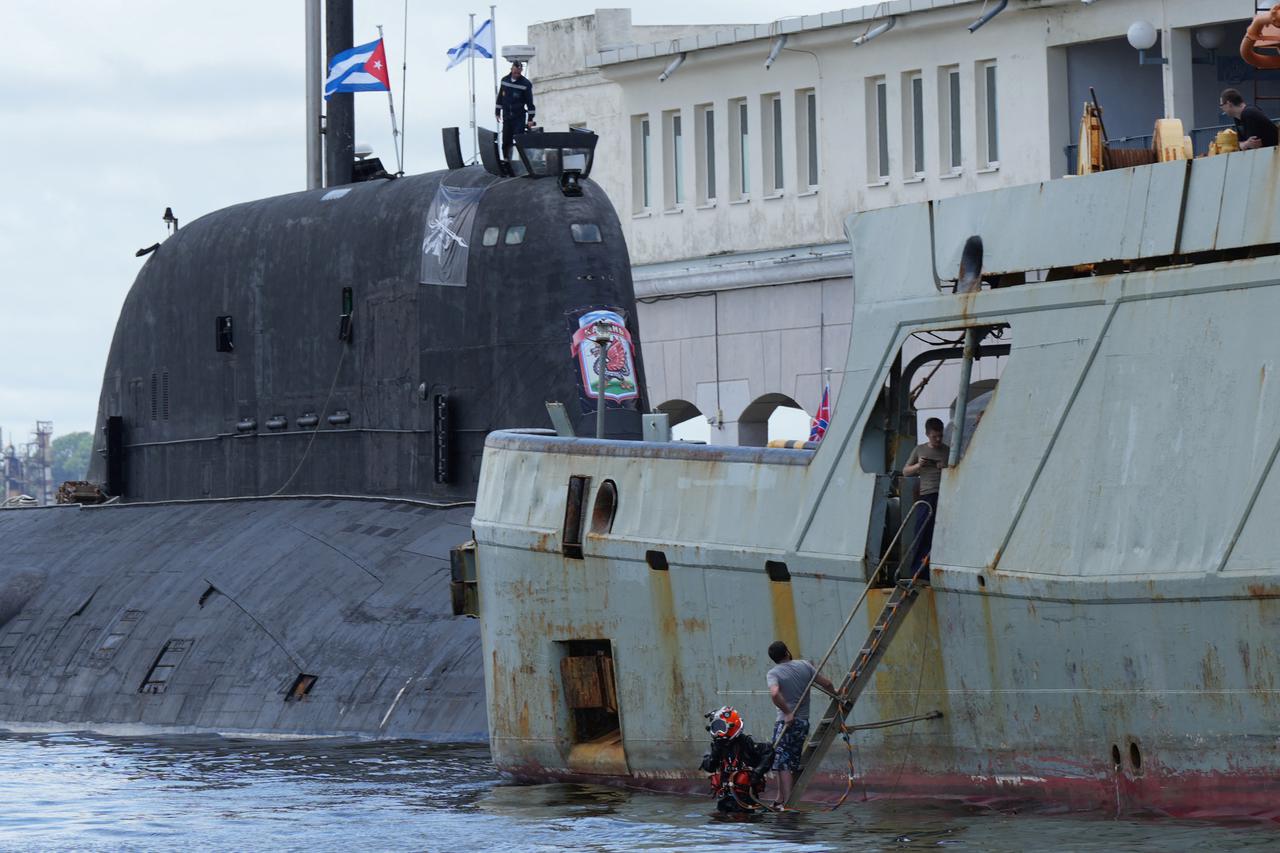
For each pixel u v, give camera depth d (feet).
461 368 318.24
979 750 196.44
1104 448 186.09
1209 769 177.99
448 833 204.85
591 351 304.30
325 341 343.87
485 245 314.96
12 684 346.95
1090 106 204.95
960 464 197.47
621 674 228.02
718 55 557.33
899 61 513.04
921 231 203.82
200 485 372.99
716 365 561.02
